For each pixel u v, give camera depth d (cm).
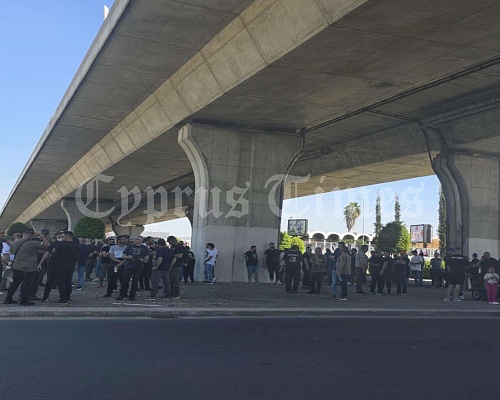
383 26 1396
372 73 1767
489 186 2775
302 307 1451
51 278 1400
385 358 789
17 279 1288
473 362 780
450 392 598
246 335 970
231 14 1691
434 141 2708
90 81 2353
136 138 3039
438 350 877
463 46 1519
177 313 1255
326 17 1387
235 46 1795
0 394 541
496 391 608
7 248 1577
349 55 1608
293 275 1992
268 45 1652
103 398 536
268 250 2472
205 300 1570
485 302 1838
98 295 1608
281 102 2134
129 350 788
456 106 2392
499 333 1114
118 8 1719
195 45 1938
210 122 2478
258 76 1823
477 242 2709
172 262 1592
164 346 830
